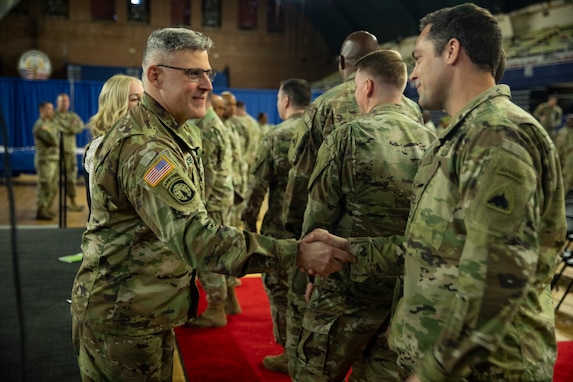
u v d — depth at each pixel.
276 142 2.80
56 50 17.12
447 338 0.98
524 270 0.94
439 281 1.08
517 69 12.10
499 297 0.93
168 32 1.43
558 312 3.82
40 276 3.56
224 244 1.30
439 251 1.08
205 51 1.47
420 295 1.11
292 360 2.02
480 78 1.12
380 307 1.69
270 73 19.83
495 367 1.04
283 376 2.70
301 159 2.14
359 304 1.68
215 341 3.12
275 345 3.09
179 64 1.42
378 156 1.63
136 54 17.94
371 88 1.78
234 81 19.44
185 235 1.28
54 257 4.10
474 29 1.10
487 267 0.95
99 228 1.42
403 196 1.63
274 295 2.77
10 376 2.11
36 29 16.83
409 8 15.95
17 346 2.41
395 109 1.75
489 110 1.05
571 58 10.57
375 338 1.72
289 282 2.22
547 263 1.09
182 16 18.53
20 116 12.77
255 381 2.63
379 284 1.66
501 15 14.41
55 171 6.76
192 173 1.48
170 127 1.43
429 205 1.12
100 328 1.42
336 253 1.46
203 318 3.32
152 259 1.42
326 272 1.47
